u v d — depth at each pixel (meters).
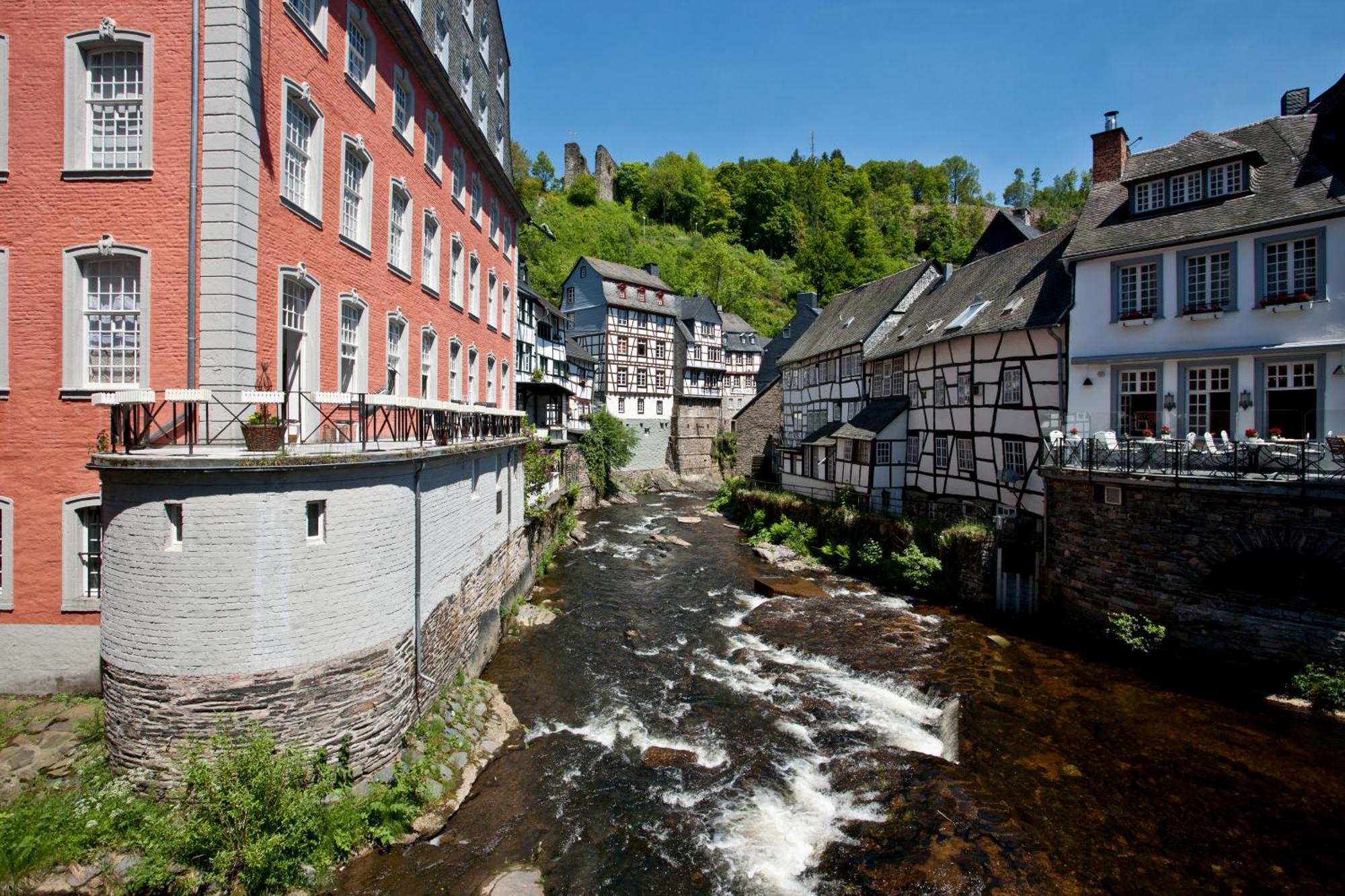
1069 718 11.60
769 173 90.88
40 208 8.93
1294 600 12.09
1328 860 8.11
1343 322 12.96
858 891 7.77
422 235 14.70
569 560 24.30
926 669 13.85
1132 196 16.30
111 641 7.94
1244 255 14.11
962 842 8.51
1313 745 10.59
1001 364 19.77
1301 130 15.39
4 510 9.41
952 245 86.25
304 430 10.29
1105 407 16.19
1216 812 9.03
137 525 7.71
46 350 9.15
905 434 25.06
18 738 8.70
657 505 39.16
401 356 13.77
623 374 47.78
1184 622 13.26
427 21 14.66
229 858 7.00
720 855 8.45
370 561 8.81
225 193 8.52
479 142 18.05
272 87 9.25
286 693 7.96
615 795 9.71
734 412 57.84
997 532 17.73
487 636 14.42
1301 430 13.48
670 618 17.86
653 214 90.75
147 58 8.76
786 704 12.70
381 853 8.13
